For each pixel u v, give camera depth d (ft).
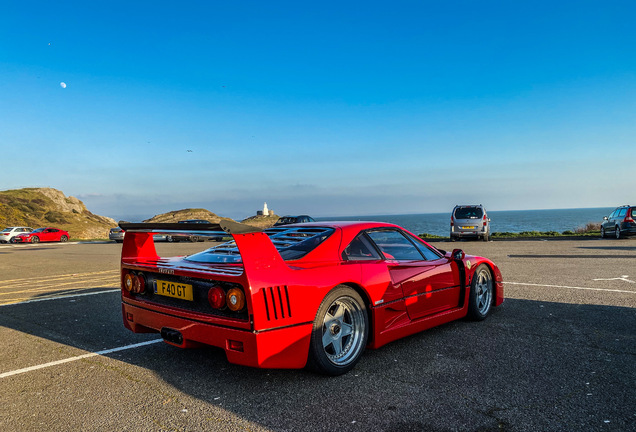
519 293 20.30
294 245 11.21
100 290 24.44
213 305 9.46
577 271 27.40
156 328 11.00
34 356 12.56
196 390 9.78
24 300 21.62
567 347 12.28
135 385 10.18
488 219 60.54
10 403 9.28
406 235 13.82
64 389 10.01
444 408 8.61
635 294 19.65
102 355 12.54
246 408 8.78
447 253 15.35
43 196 209.97
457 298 14.73
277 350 9.23
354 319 11.07
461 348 12.39
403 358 11.62
